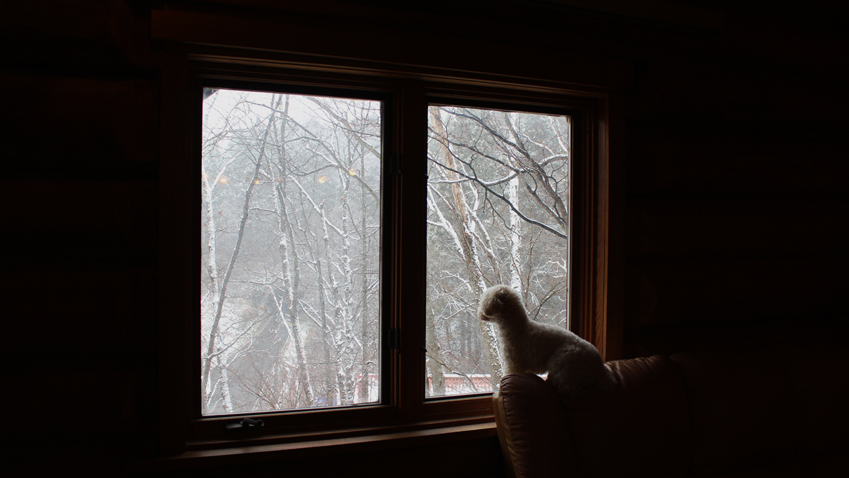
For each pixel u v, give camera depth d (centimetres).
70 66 133
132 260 140
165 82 139
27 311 123
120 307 131
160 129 139
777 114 209
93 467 131
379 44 155
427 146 178
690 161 194
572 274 198
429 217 182
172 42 139
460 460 171
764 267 208
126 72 138
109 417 130
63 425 127
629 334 194
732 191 205
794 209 216
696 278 194
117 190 132
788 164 213
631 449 158
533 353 162
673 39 195
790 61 216
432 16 161
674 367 182
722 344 207
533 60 173
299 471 152
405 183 167
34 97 123
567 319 199
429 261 182
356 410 167
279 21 146
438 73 166
